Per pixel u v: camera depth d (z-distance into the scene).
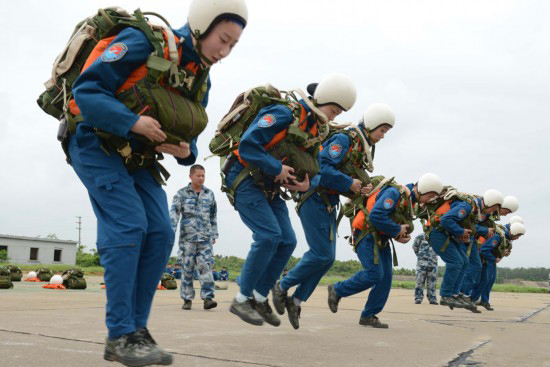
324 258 4.49
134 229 2.10
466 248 8.41
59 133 2.31
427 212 8.15
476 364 3.06
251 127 3.75
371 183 4.86
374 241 5.08
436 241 8.06
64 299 7.32
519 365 3.09
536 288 23.94
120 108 2.05
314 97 4.09
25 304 6.20
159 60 2.12
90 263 64.38
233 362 2.81
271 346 3.46
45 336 3.47
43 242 59.88
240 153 3.75
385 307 8.50
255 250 3.88
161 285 12.09
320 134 3.93
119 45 2.08
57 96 2.28
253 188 3.96
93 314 5.08
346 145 4.61
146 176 2.33
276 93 3.89
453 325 5.57
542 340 4.41
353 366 2.87
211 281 6.53
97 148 2.19
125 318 2.06
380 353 3.36
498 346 3.91
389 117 4.85
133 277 2.09
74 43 2.21
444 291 8.08
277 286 4.55
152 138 2.09
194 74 2.27
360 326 5.09
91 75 2.07
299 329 4.61
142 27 2.14
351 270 36.19
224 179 4.08
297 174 3.84
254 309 4.11
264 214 3.92
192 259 6.54
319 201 4.55
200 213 6.60
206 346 3.32
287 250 4.14
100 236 2.12
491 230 8.95
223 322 4.90
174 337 3.69
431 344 3.88
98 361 2.66
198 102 2.34
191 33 2.25
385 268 5.14
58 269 42.94
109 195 2.14
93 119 2.06
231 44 2.26
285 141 3.82
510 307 9.88
